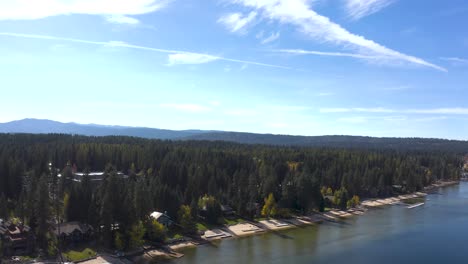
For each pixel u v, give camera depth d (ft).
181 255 417.69
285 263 408.46
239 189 619.26
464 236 538.06
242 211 582.35
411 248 478.59
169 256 411.34
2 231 381.81
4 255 360.89
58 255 376.07
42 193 388.78
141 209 444.14
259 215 599.57
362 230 562.66
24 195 463.83
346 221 619.26
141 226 419.33
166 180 625.82
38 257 367.86
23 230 386.32
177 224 494.18
